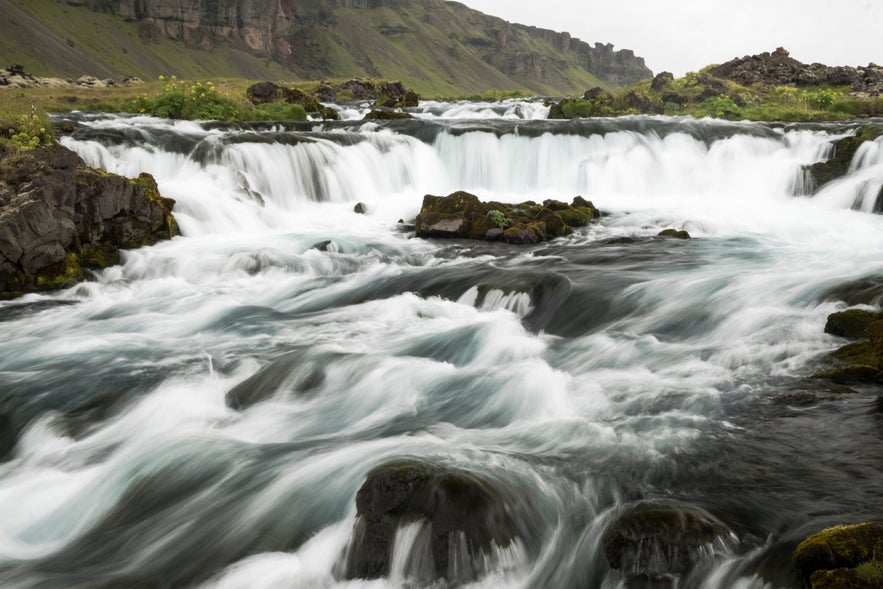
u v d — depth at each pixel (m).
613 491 7.14
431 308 14.27
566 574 6.38
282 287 16.20
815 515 6.55
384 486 6.62
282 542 7.14
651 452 7.89
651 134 30.66
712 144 29.98
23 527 7.85
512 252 18.48
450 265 17.20
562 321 13.44
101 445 9.24
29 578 6.93
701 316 12.54
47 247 15.94
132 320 14.09
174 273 17.27
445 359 11.82
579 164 28.64
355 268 17.47
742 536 6.29
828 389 9.32
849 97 51.72
